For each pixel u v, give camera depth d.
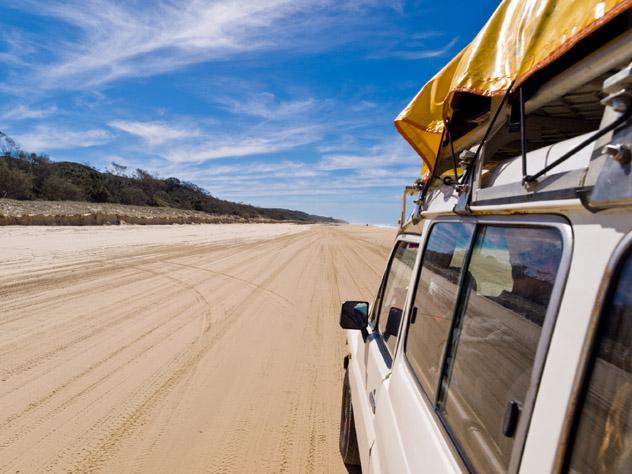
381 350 2.57
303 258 19.00
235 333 7.01
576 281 0.92
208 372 5.35
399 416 1.80
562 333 0.94
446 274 1.76
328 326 7.73
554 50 1.16
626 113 0.81
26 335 6.34
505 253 1.28
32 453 3.54
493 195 1.34
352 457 3.38
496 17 1.56
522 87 1.31
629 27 1.12
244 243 26.11
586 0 1.13
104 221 32.31
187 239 26.03
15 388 4.68
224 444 3.78
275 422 4.20
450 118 1.83
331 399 4.76
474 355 1.39
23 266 11.94
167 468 3.41
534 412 0.98
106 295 9.20
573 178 0.94
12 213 30.41
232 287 11.03
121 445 3.69
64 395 4.56
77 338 6.34
